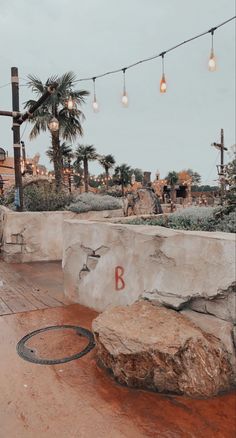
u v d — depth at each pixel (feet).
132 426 6.08
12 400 6.89
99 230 11.84
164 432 5.92
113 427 6.07
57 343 9.59
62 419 6.30
